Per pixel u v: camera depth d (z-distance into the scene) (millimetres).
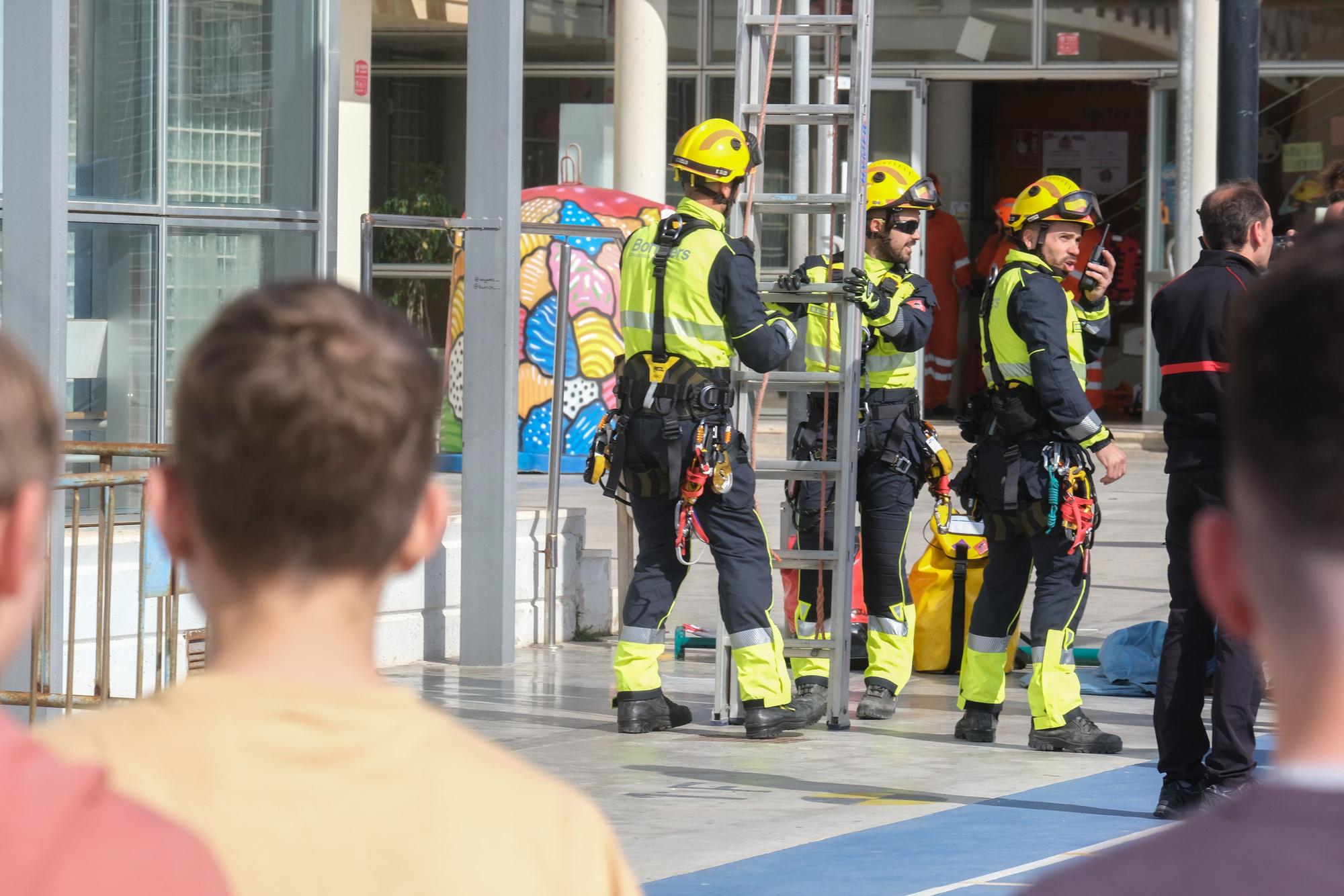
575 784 11875
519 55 16172
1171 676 10742
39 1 12383
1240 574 2441
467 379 16391
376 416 2963
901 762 12695
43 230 12500
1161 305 10836
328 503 2934
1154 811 11047
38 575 2783
